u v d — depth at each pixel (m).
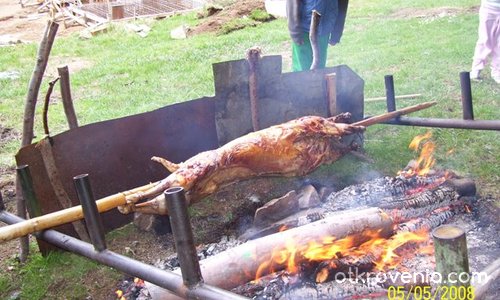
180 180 3.34
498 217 3.48
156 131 3.98
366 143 5.07
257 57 4.00
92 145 3.66
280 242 2.81
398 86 6.72
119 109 7.40
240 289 2.84
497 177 4.18
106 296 3.24
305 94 4.33
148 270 2.23
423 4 12.56
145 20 14.94
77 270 3.50
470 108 3.91
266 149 3.65
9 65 10.98
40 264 3.60
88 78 9.35
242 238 3.50
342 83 4.47
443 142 4.95
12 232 2.63
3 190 5.06
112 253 2.43
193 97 7.58
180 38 12.36
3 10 20.55
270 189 4.26
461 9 11.40
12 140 6.60
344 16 5.76
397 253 3.04
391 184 3.74
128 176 3.87
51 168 3.45
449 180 3.78
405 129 5.31
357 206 3.57
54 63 10.92
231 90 4.04
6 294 3.42
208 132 4.27
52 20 3.56
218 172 3.52
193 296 2.03
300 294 2.79
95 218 2.44
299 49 5.55
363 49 9.00
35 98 3.66
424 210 3.47
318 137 3.90
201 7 15.76
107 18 15.33
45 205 3.47
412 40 9.20
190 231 2.04
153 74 9.19
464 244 1.75
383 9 12.58
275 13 13.23
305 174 3.91
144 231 3.90
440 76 6.95
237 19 12.98
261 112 4.14
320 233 2.88
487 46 6.43
